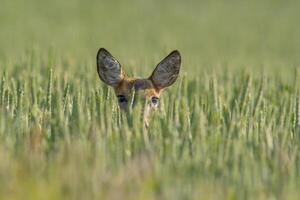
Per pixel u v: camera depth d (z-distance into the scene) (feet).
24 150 53.98
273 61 169.07
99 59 71.77
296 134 62.28
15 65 96.07
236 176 49.93
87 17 272.31
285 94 83.92
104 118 61.93
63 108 66.18
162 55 135.13
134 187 47.16
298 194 48.37
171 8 305.12
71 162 50.19
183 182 48.78
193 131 59.11
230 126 59.98
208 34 242.78
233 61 153.28
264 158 53.16
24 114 64.44
